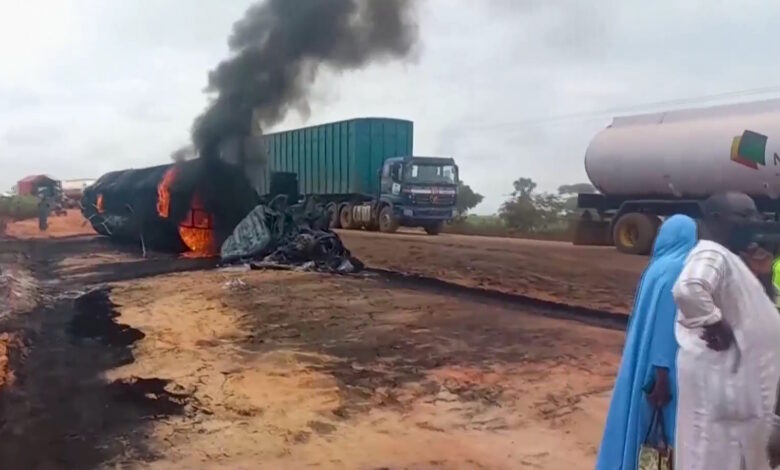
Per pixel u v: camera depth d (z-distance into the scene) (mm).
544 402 6262
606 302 11367
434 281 14117
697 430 3174
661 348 3326
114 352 8414
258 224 17203
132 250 22172
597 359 7691
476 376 7105
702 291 3045
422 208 25609
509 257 16781
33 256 20375
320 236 16531
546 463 4957
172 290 13211
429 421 5875
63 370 7535
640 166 16594
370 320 10047
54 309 11414
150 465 4977
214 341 8930
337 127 28734
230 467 4930
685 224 3496
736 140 14531
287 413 6121
